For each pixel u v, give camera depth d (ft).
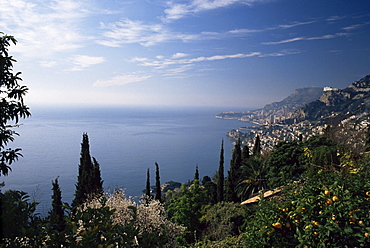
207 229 45.57
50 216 10.24
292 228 14.07
